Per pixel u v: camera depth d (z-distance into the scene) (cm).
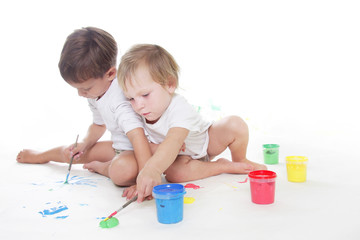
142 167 143
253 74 325
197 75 327
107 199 136
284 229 102
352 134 246
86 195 141
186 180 158
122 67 141
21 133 288
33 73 319
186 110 148
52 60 319
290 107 310
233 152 173
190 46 326
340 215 110
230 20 324
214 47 326
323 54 319
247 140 170
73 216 119
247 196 132
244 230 102
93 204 130
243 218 111
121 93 157
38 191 147
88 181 163
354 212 112
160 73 141
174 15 323
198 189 144
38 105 319
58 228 109
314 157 189
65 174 177
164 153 135
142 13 320
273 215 112
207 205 124
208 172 161
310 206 118
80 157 190
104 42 152
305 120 286
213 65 327
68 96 321
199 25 325
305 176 147
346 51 317
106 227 108
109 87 158
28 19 316
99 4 316
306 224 104
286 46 322
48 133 295
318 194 130
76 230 107
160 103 143
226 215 114
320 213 112
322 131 261
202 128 165
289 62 322
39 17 317
